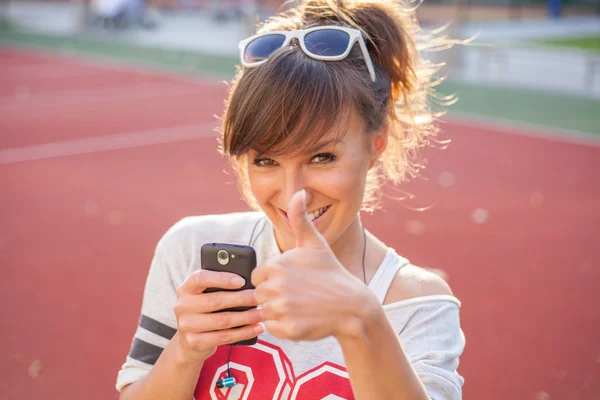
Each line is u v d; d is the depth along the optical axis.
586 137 9.78
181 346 1.28
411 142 1.73
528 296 4.78
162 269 1.63
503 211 6.67
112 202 7.01
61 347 4.11
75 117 11.56
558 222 6.38
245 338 1.23
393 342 1.13
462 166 8.30
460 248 5.70
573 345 4.11
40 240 5.86
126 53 19.02
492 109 11.60
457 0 16.27
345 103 1.30
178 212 6.73
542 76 14.59
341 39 1.35
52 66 17.05
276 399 1.43
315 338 1.07
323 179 1.32
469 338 4.19
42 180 7.79
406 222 6.34
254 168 1.36
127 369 1.58
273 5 20.44
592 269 5.28
